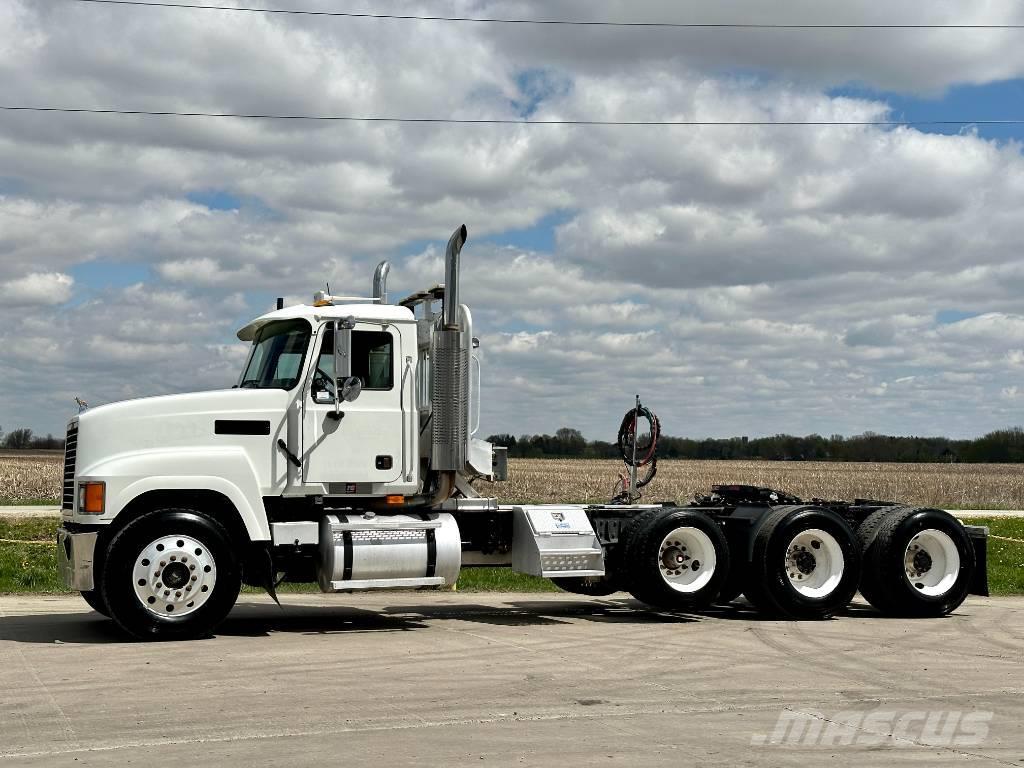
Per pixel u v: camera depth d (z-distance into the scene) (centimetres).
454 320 1228
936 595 1366
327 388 1173
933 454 11975
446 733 706
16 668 922
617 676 915
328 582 1160
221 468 1116
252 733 701
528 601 1526
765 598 1318
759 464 11306
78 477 1084
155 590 1063
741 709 791
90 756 644
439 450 1225
